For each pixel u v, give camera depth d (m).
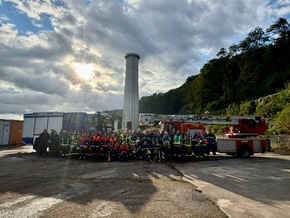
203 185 7.37
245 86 60.22
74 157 14.72
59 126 18.00
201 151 14.37
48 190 6.51
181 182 7.78
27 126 18.64
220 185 7.39
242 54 69.12
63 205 5.16
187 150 14.26
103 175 8.91
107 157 14.55
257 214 4.70
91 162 12.89
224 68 69.88
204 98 71.56
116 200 5.57
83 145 14.27
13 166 11.01
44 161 12.98
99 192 6.33
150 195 6.05
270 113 34.75
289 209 5.05
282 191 6.66
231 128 18.56
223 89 67.06
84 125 18.02
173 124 17.45
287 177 8.80
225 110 56.22
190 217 4.48
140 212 4.74
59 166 11.20
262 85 55.19
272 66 57.09
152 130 15.84
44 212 4.70
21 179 8.04
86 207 5.03
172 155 14.23
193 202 5.47
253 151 15.89
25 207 5.01
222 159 15.00
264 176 9.00
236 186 7.27
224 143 15.70
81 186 7.04
